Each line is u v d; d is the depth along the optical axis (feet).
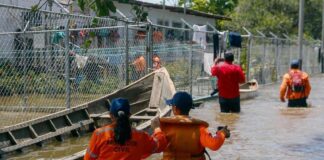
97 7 30.19
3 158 36.99
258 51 104.94
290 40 125.39
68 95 46.21
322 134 47.19
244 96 79.05
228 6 44.83
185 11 110.83
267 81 110.83
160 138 22.06
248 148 40.81
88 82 53.83
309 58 151.64
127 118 21.17
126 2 32.07
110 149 21.07
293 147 41.37
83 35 55.72
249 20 189.37
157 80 52.90
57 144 42.27
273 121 55.06
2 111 50.31
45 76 51.47
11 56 51.67
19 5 70.74
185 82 69.82
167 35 66.03
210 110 63.93
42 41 53.36
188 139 22.70
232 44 81.30
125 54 55.31
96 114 48.47
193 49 74.18
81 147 40.98
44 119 42.57
